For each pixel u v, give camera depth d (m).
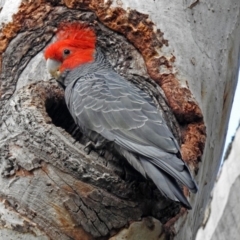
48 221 5.67
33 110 6.07
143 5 6.64
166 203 5.88
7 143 5.92
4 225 5.62
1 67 6.62
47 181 5.75
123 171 5.89
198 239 6.76
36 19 6.77
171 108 6.38
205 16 6.85
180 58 6.54
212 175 6.96
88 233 5.71
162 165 5.44
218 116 6.88
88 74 6.62
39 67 6.68
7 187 5.77
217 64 6.86
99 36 6.76
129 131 5.88
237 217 6.29
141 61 6.59
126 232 5.75
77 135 7.01
